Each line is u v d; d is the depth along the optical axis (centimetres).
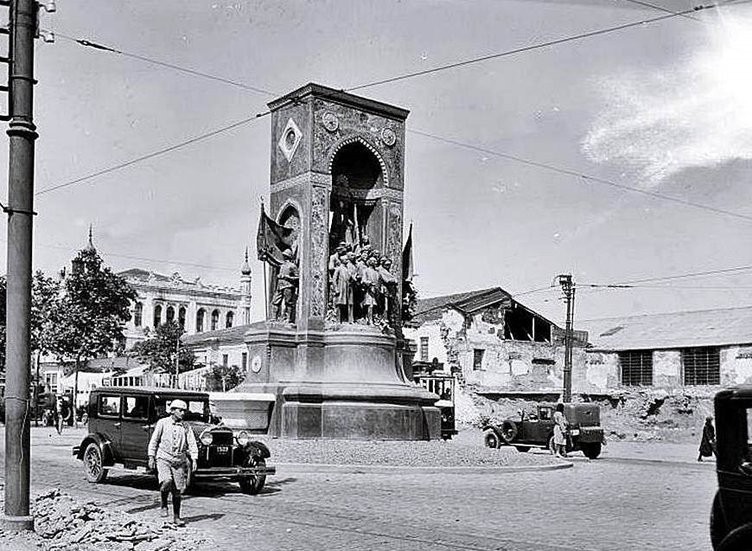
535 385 6438
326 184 2950
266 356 2839
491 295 6544
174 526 1302
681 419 5281
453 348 6181
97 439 1925
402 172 3153
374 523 1380
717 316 6209
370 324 2959
